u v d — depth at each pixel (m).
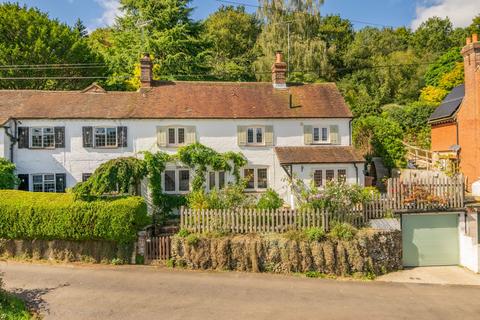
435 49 70.56
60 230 17.83
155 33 40.97
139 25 41.81
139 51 40.41
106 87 40.09
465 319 12.77
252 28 61.97
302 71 47.81
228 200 21.64
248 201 22.91
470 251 18.88
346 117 26.80
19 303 12.73
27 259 18.31
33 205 18.08
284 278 16.81
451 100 33.75
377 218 19.09
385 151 31.47
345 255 17.53
